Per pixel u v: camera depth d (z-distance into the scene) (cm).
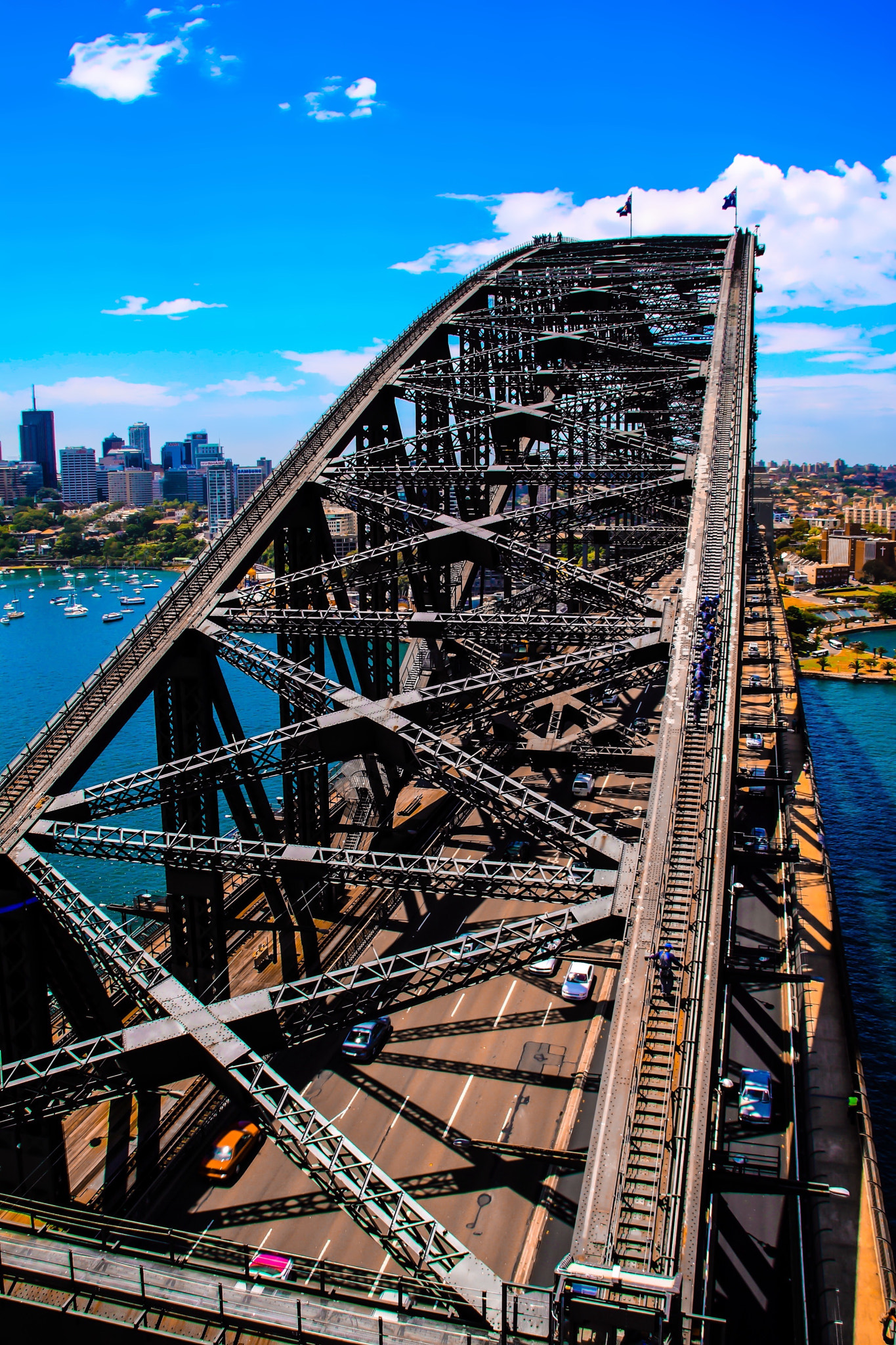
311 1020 2122
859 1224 2834
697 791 2731
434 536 4300
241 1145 2923
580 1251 1552
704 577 3825
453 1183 2745
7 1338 1580
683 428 6147
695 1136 1722
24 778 3075
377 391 5431
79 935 2353
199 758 3019
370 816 5244
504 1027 3497
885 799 10619
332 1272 1670
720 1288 2555
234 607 3794
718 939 2158
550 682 3284
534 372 5766
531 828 2633
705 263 8088
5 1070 1989
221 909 3231
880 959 7031
